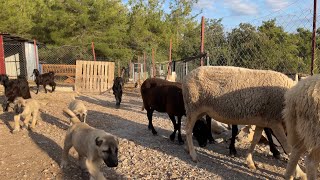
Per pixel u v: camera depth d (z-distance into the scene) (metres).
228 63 4.35
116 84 5.82
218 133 3.65
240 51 4.21
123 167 2.57
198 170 2.53
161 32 16.91
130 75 12.23
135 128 4.07
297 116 1.92
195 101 2.75
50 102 5.77
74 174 2.41
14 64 11.02
